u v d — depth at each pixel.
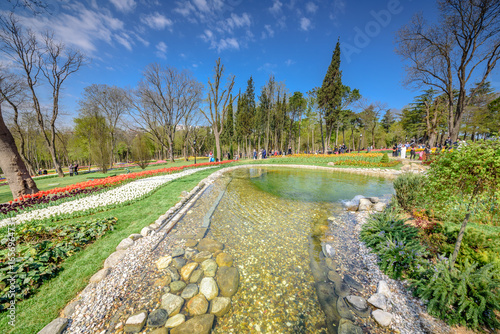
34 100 15.75
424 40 14.14
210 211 6.10
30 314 2.33
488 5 11.23
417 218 4.08
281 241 4.25
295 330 2.23
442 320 2.27
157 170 13.91
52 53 15.93
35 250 3.16
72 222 4.87
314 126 38.06
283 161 21.16
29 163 20.27
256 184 10.12
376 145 43.56
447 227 3.56
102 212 5.63
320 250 3.90
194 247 3.99
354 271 3.27
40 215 5.15
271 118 34.84
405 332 2.15
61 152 33.31
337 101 25.56
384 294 2.68
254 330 2.23
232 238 4.38
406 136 39.75
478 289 2.28
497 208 2.28
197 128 41.81
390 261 3.20
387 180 11.07
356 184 10.00
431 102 30.98
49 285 2.81
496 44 12.08
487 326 2.13
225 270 3.22
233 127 37.97
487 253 2.74
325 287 2.88
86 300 2.60
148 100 27.27
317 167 16.97
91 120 24.05
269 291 2.80
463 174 2.33
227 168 17.00
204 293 2.73
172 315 2.40
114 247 3.81
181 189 8.41
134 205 6.27
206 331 2.18
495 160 2.03
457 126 14.20
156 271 3.22
